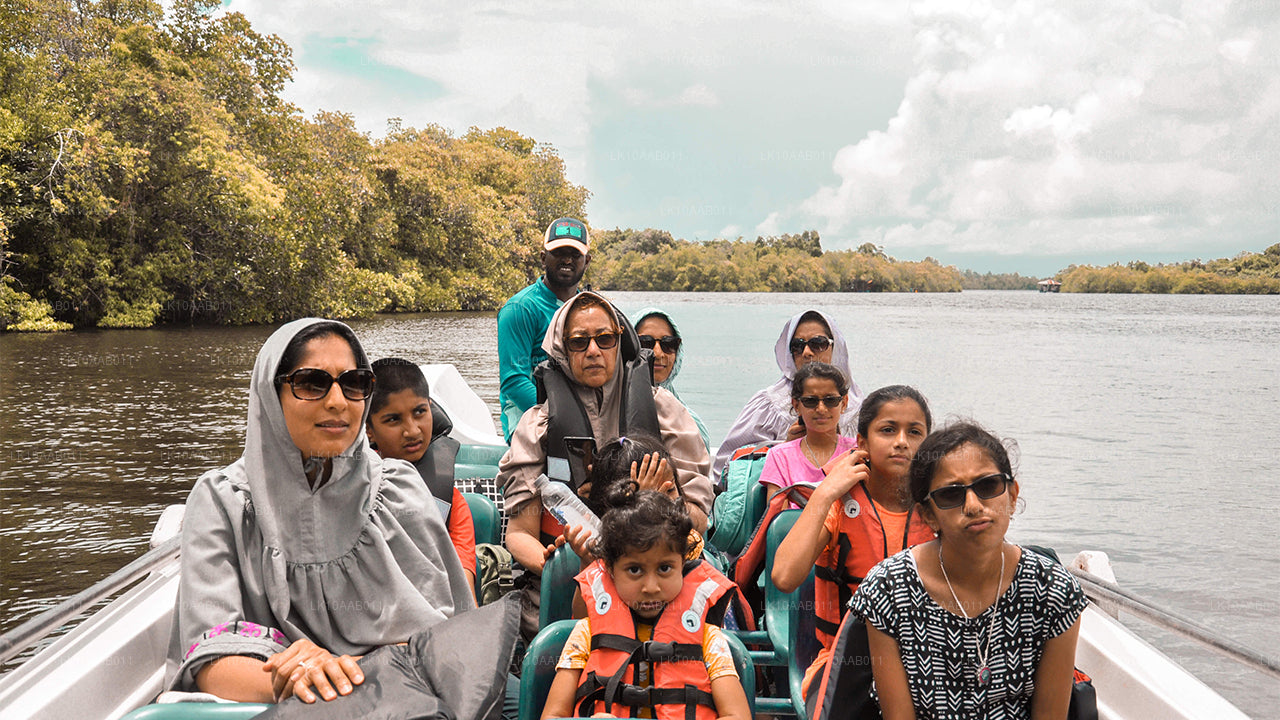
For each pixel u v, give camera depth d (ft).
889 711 6.49
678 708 6.81
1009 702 6.50
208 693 6.05
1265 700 14.34
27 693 6.52
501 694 6.34
